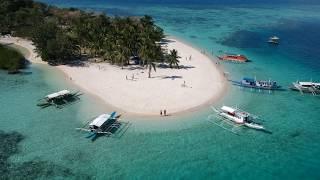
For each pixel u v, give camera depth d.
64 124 69.38
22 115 72.44
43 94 83.69
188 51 131.50
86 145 62.22
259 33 179.62
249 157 61.34
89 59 113.31
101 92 85.81
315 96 91.25
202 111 77.75
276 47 147.88
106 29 117.81
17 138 63.50
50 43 105.50
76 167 56.00
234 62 120.75
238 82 98.19
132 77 97.00
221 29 187.62
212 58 124.06
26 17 154.50
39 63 107.56
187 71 105.56
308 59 129.12
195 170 56.84
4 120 69.94
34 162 56.72
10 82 90.88
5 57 103.50
